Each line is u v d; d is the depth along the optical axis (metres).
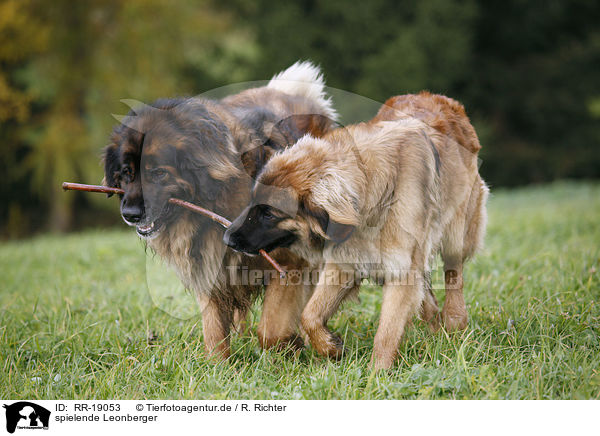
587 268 7.38
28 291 8.91
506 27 29.64
